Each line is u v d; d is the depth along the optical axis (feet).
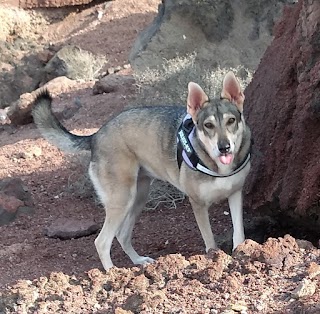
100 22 112.47
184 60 63.46
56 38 116.16
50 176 54.24
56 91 77.61
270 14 66.59
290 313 22.21
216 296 24.44
